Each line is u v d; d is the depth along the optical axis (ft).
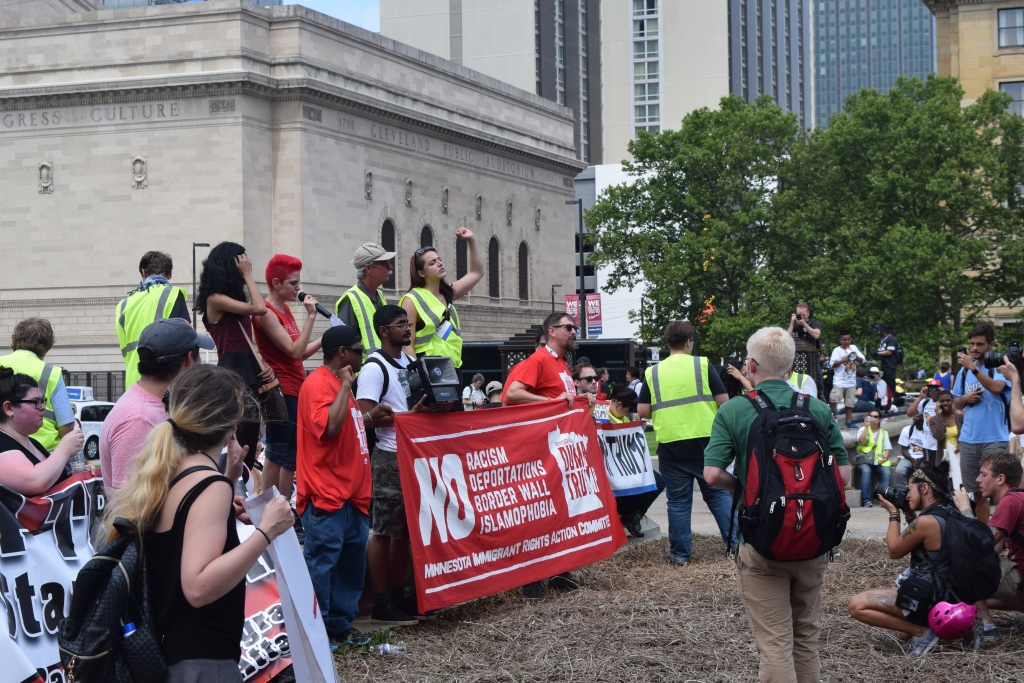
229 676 14.88
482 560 32.09
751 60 446.60
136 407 20.04
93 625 14.32
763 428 21.16
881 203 168.35
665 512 57.52
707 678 26.25
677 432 40.60
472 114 233.96
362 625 30.22
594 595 34.88
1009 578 30.01
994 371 39.29
